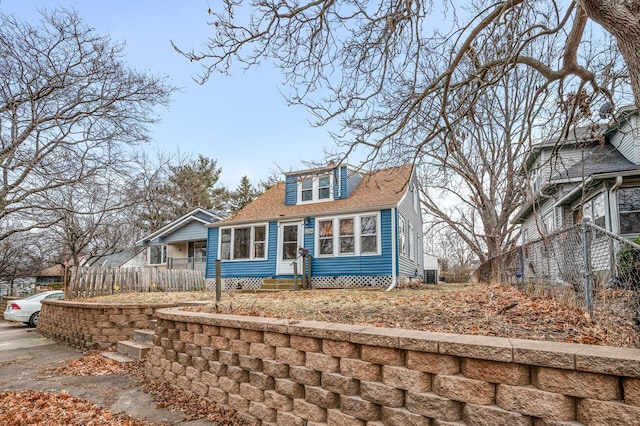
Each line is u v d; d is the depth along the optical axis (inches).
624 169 417.7
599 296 151.9
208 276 682.2
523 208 615.8
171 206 1203.9
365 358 117.6
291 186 657.6
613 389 79.3
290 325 139.3
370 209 550.0
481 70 200.2
